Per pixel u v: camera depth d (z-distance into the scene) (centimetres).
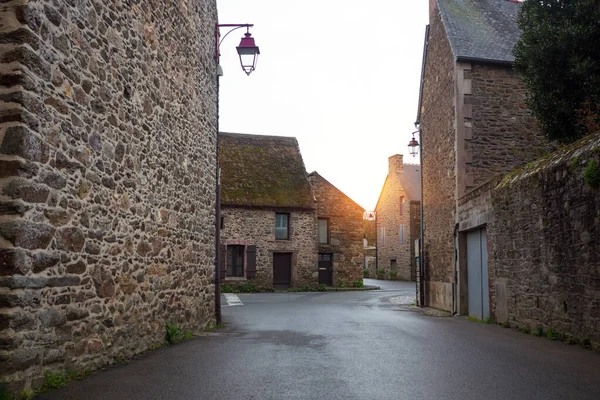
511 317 979
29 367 415
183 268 823
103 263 543
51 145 446
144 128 661
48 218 441
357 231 3009
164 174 735
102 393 439
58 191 457
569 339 755
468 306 1280
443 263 1463
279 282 2745
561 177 786
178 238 798
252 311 1405
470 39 1423
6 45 409
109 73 560
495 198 1059
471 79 1360
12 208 400
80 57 497
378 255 4456
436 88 1537
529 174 902
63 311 465
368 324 1038
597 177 674
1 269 396
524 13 1099
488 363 600
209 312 978
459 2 1570
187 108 847
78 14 493
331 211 2980
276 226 2773
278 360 617
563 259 782
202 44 942
